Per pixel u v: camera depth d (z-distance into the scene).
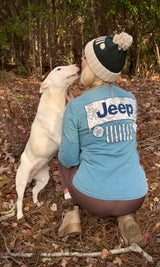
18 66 7.31
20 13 6.93
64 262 2.10
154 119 4.38
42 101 2.50
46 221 2.55
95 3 7.09
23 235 2.40
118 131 1.81
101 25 7.37
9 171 3.25
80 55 7.58
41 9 6.39
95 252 2.14
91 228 2.40
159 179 2.95
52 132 2.43
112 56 1.75
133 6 6.23
